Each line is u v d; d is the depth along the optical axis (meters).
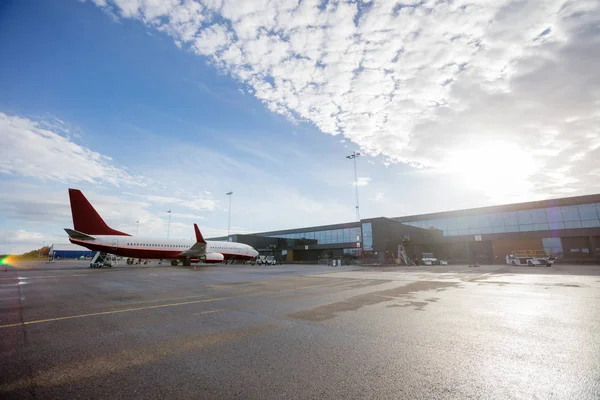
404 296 10.51
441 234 48.22
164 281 17.25
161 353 4.52
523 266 33.22
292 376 3.63
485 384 3.37
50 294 11.44
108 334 5.62
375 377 3.59
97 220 35.12
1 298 10.39
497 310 7.73
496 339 5.14
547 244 39.66
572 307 8.05
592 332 5.55
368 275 22.06
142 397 3.10
